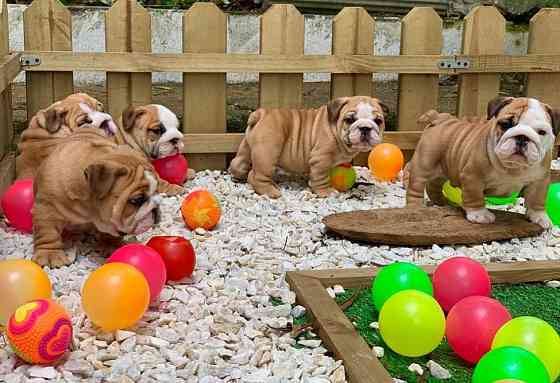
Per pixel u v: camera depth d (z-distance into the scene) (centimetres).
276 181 183
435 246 135
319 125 170
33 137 153
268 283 118
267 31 183
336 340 97
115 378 90
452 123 151
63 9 175
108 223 117
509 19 301
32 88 177
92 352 95
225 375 92
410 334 94
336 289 118
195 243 134
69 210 119
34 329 90
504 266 125
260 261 127
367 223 140
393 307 96
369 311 112
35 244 122
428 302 96
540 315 112
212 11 181
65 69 174
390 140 192
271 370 93
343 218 143
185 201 142
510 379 81
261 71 182
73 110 154
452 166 147
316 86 262
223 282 118
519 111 133
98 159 117
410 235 135
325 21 286
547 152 139
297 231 143
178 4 302
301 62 183
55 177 118
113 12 177
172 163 170
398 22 288
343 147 168
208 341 99
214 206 142
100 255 127
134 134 168
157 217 118
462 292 106
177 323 104
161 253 115
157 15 274
